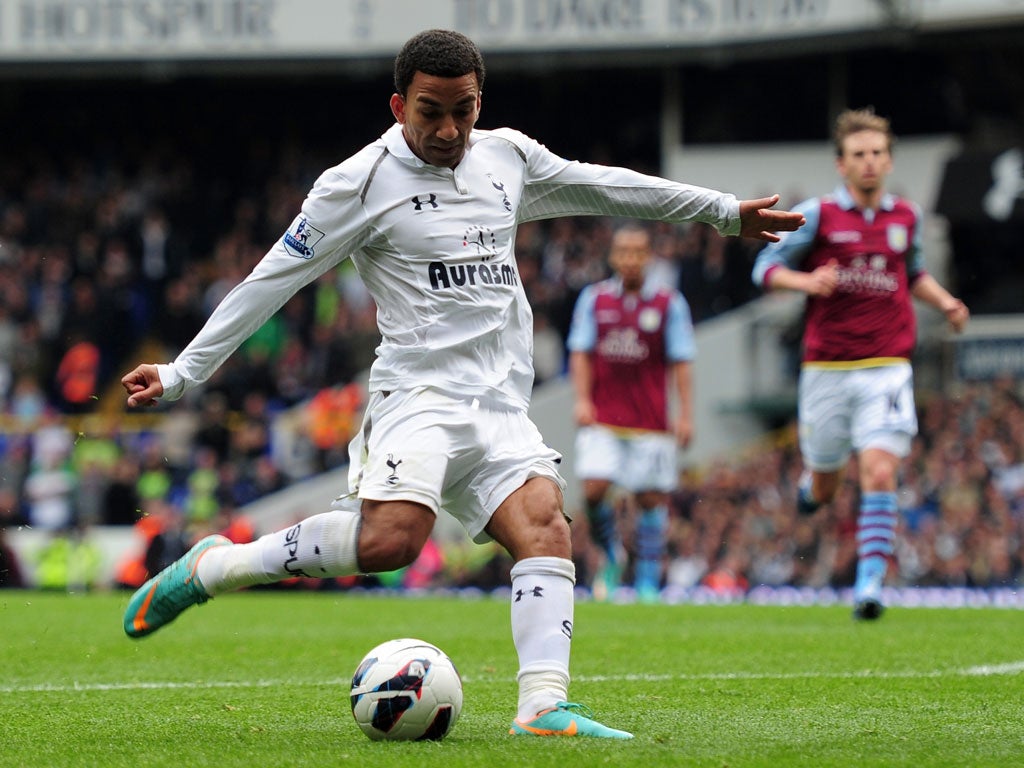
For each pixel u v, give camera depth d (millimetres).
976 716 17953
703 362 81688
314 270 17047
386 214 16969
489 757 14320
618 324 47625
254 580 17500
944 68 86312
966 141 86812
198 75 89938
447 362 16984
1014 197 78188
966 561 59938
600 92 95875
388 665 15945
